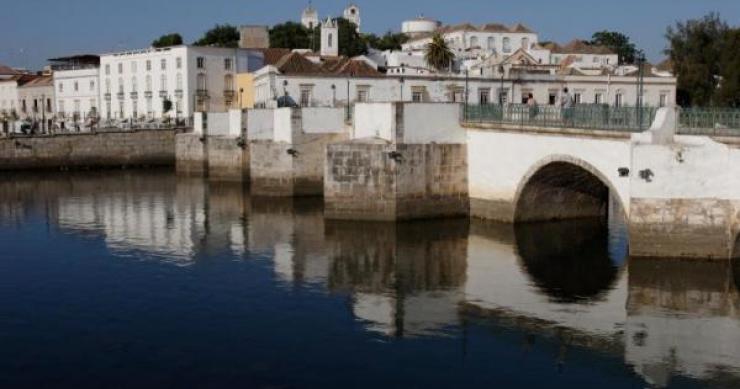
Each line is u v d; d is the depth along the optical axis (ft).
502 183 145.69
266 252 125.70
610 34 497.46
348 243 131.85
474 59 341.82
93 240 137.28
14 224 154.92
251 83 313.32
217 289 102.53
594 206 153.99
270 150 189.37
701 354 78.48
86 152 273.13
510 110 141.90
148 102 349.82
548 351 79.46
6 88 444.55
